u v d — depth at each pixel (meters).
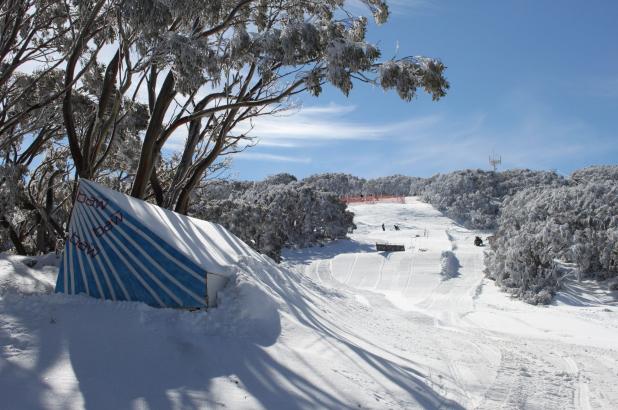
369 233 79.25
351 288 34.72
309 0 15.83
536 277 37.50
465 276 44.69
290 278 15.48
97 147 12.77
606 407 8.47
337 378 7.14
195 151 18.89
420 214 97.56
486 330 18.97
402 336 13.02
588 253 39.94
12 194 13.86
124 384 5.80
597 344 17.67
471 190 100.06
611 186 47.97
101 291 8.45
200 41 11.05
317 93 13.36
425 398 7.45
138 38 11.11
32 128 16.38
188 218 11.72
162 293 8.33
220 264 9.27
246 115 17.38
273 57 12.95
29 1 14.35
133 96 14.50
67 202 19.73
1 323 6.79
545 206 47.28
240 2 13.64
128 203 9.37
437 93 13.28
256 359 7.04
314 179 155.50
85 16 12.41
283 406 5.98
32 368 5.81
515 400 8.27
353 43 12.45
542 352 13.38
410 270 46.31
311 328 9.15
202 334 7.48
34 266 10.20
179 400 5.64
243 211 47.09
